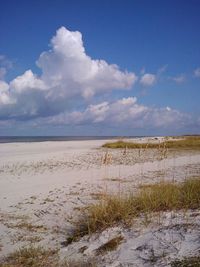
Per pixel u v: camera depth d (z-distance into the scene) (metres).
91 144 49.03
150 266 5.05
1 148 40.50
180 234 6.13
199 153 27.84
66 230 7.43
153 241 5.96
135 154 26.50
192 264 4.93
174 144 36.84
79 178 14.76
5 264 5.66
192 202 8.02
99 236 6.55
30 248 6.26
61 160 23.25
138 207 7.89
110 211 7.46
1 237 7.14
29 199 10.67
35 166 19.95
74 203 9.81
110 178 14.37
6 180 14.74
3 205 9.95
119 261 5.39
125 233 6.50
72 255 5.93
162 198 8.13
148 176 14.61
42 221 8.20
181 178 13.47
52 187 12.69
